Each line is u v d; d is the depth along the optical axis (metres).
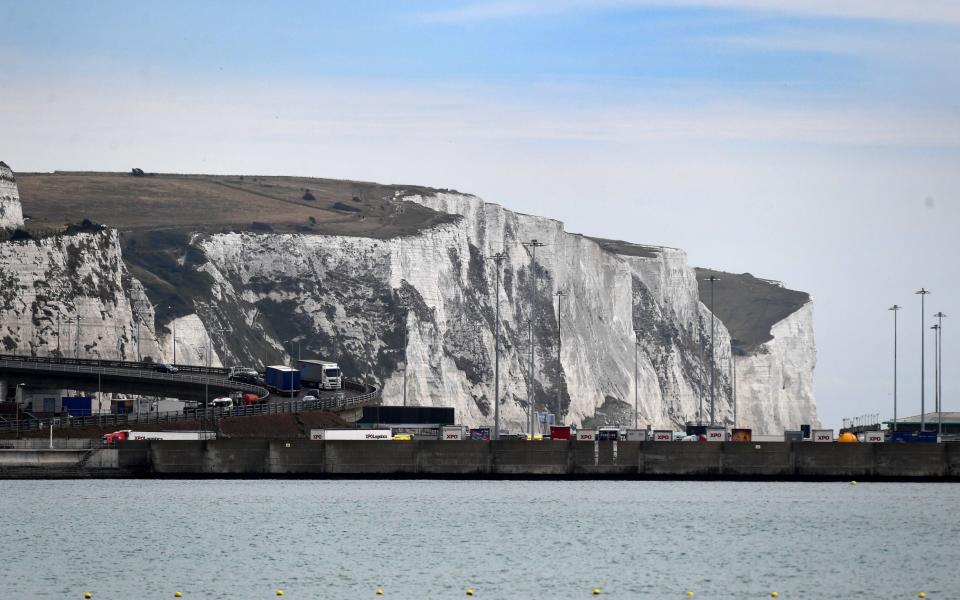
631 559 197.88
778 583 181.00
